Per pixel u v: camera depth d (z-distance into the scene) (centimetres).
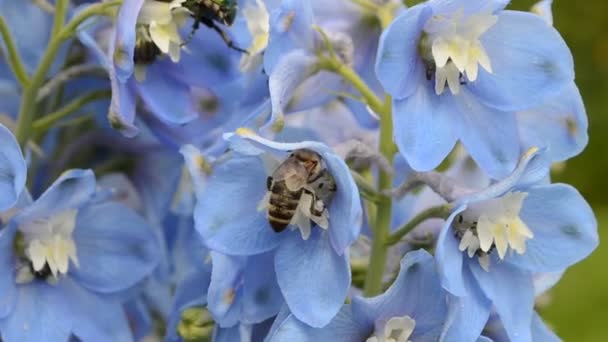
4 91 36
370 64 34
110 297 34
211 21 34
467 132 31
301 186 30
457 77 31
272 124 31
